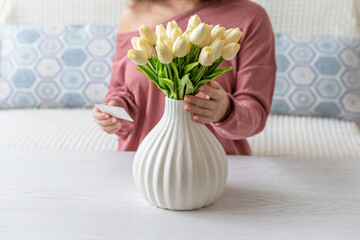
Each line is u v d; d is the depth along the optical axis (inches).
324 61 79.7
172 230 31.3
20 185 38.3
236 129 39.0
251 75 45.8
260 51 46.5
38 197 36.1
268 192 37.2
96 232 31.0
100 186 38.2
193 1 49.8
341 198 36.2
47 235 30.7
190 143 32.0
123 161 43.9
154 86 48.4
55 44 85.0
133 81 49.9
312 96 79.2
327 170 41.8
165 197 32.8
